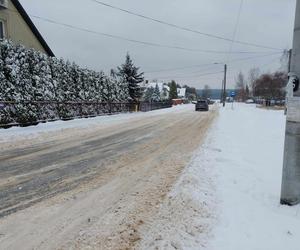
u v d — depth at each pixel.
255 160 7.34
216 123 18.11
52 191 5.11
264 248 3.11
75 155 8.18
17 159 7.66
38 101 16.23
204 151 8.49
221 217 3.88
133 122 19.02
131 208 4.31
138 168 6.68
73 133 13.09
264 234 3.42
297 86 4.06
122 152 8.62
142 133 13.20
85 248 3.23
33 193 5.00
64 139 11.27
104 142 10.56
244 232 3.47
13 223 3.86
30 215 4.11
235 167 6.57
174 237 3.36
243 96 91.31
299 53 4.03
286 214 3.99
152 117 24.02
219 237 3.35
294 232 3.46
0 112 13.70
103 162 7.31
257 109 39.22
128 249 3.18
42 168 6.71
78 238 3.46
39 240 3.42
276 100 53.53
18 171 6.46
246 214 3.98
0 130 13.16
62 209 4.32
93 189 5.20
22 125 14.95
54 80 18.00
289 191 4.21
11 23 19.61
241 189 5.05
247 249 3.09
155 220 3.86
